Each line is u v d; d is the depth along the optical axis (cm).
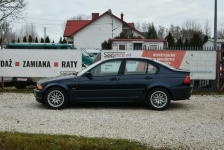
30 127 638
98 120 710
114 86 841
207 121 709
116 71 853
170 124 676
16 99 1018
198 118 743
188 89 841
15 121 692
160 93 844
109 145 500
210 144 532
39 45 1562
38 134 568
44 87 849
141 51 1216
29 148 503
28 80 1262
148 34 5150
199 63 1213
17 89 1261
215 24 1781
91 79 845
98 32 4853
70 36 4950
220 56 1230
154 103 846
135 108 877
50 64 1244
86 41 4862
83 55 1476
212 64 1212
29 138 530
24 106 892
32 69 1251
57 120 707
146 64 857
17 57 1249
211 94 1159
